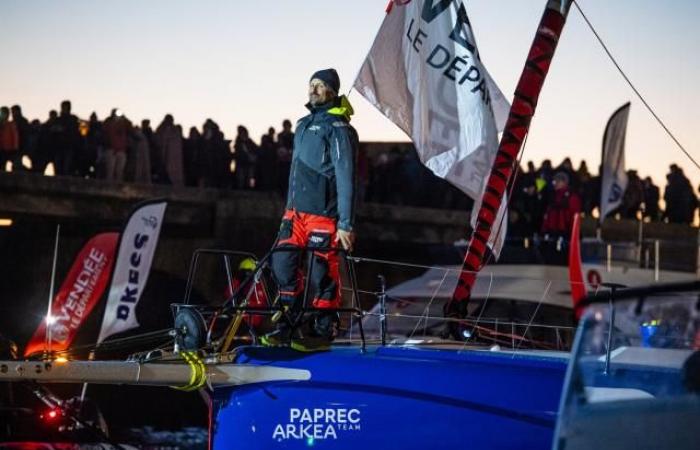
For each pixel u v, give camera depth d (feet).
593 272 73.05
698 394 18.95
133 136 82.48
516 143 34.40
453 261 94.48
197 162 84.89
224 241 84.99
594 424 19.01
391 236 93.66
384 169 94.63
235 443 24.99
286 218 27.84
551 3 34.58
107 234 59.36
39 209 80.07
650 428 18.89
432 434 24.97
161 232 84.94
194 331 25.41
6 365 23.08
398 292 67.05
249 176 87.30
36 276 81.56
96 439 37.09
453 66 34.91
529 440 25.05
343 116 27.63
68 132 80.38
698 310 18.76
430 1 34.76
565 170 92.68
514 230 88.89
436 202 96.32
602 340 19.44
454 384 25.39
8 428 36.60
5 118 79.05
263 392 25.03
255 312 26.55
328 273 27.53
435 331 64.08
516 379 25.50
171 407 69.05
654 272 73.67
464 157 34.94
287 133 86.84
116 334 64.34
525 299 66.59
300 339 26.55
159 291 82.99
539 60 34.55
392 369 25.38
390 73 34.53
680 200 100.63
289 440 24.88
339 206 27.02
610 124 81.20
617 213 100.68
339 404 24.98
